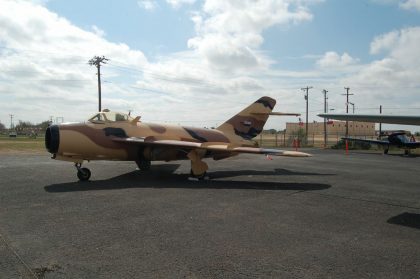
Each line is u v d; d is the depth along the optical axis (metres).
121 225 6.85
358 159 24.67
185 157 15.13
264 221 7.27
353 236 6.33
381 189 11.63
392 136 31.19
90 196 9.74
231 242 5.88
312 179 13.85
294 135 52.38
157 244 5.75
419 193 10.94
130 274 4.56
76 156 12.62
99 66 42.72
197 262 5.00
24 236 6.11
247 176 14.55
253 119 18.45
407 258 5.25
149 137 14.16
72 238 6.02
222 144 13.59
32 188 10.97
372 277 4.56
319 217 7.69
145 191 10.62
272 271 4.71
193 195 10.06
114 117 14.02
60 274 4.53
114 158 13.74
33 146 37.88
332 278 4.51
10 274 4.50
